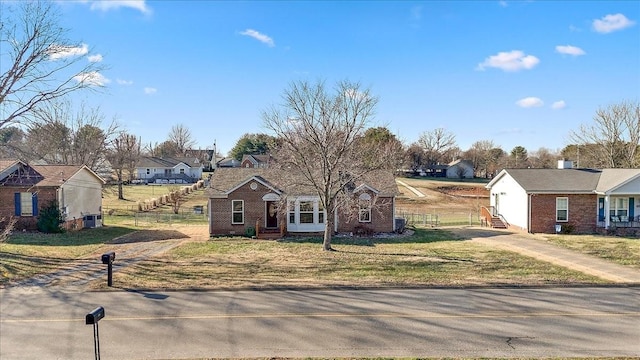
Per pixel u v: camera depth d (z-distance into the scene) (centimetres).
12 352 1003
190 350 1015
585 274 1794
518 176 3503
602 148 5944
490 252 2373
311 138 2362
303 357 973
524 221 3331
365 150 2650
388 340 1080
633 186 3145
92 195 3597
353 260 2119
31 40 1944
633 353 1005
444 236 3103
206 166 11725
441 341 1075
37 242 2570
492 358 972
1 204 3036
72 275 1753
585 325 1195
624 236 3100
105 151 5875
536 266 1966
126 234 3200
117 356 981
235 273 1802
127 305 1358
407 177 9006
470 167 9094
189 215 4566
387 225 3198
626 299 1452
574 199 3278
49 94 2025
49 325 1176
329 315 1270
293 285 1588
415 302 1405
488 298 1457
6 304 1362
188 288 1547
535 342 1071
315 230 3148
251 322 1206
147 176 9181
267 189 3114
